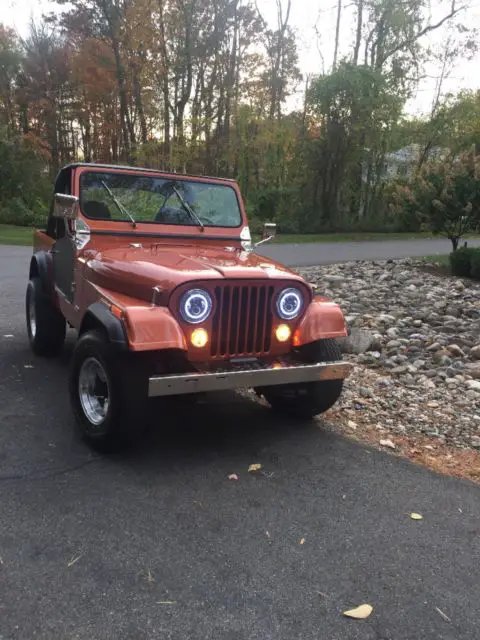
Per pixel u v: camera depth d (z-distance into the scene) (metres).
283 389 4.81
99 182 5.19
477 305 10.26
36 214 33.56
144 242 5.28
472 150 14.59
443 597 2.80
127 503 3.53
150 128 36.25
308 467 4.15
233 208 5.76
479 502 3.77
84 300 4.77
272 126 34.69
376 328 8.47
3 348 6.88
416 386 6.16
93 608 2.60
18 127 48.09
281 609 2.65
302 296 4.36
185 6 33.78
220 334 4.06
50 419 4.79
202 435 4.65
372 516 3.52
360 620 2.61
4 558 2.94
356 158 31.61
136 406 3.88
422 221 14.85
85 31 36.19
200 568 2.93
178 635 2.46
